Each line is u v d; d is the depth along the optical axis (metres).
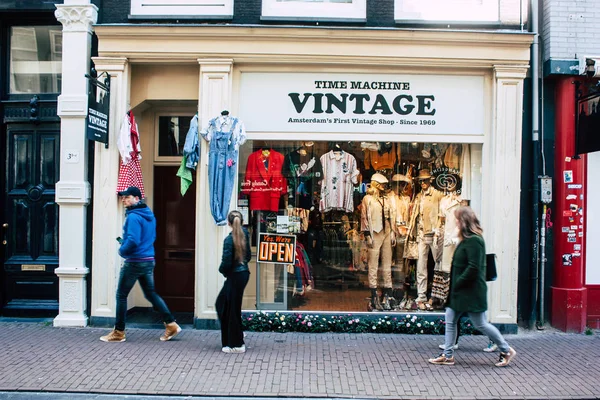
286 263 7.80
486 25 7.59
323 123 7.66
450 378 5.59
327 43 7.41
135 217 6.49
